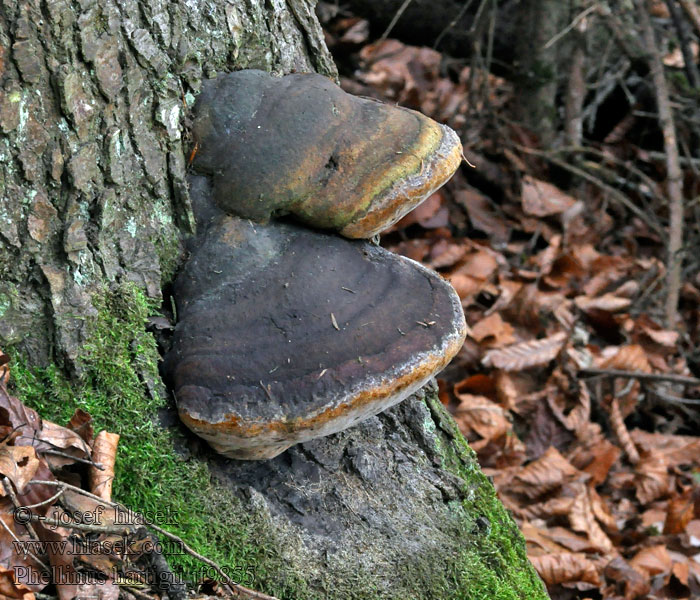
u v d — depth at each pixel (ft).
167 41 4.18
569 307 8.20
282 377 4.04
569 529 6.18
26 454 3.96
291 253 4.18
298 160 4.17
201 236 4.23
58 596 3.91
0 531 3.89
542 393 7.22
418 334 4.13
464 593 4.43
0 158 4.01
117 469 4.13
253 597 4.11
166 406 4.19
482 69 9.70
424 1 10.32
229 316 4.11
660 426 7.80
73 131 4.08
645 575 5.89
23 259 4.06
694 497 6.47
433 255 8.46
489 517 4.64
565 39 10.07
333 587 4.25
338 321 4.10
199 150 4.24
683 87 10.25
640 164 10.85
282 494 4.32
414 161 4.19
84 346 4.13
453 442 4.71
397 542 4.38
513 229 9.37
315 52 4.61
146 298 4.19
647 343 8.08
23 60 4.00
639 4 9.12
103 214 4.13
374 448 4.51
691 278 9.34
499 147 9.85
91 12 4.06
